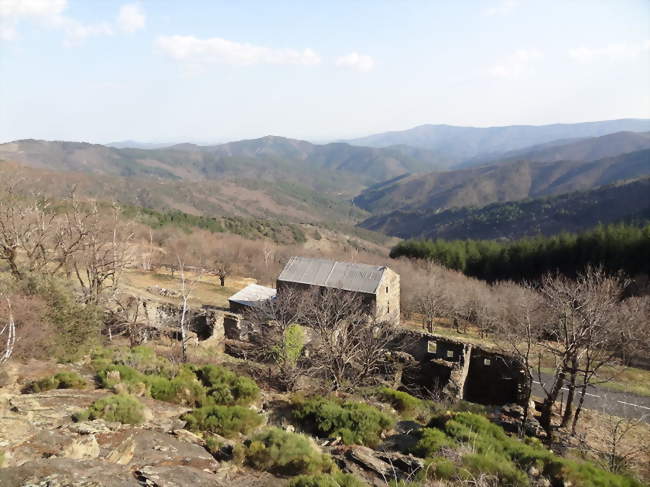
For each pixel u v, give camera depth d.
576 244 64.81
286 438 12.30
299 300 32.41
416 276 54.53
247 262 72.75
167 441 11.38
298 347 24.78
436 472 11.55
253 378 22.09
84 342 20.03
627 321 27.39
